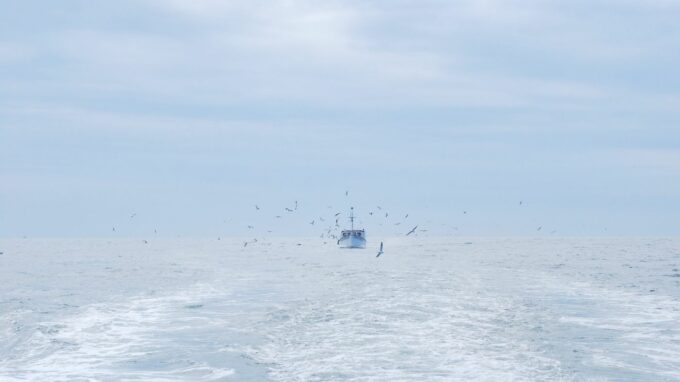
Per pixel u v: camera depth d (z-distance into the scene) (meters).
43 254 121.69
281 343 26.41
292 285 50.12
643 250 120.50
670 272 61.50
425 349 24.89
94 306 37.69
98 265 81.50
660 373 21.44
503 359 23.27
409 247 155.38
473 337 27.11
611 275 57.81
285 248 159.25
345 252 125.06
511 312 33.69
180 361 23.53
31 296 43.25
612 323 30.42
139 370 22.44
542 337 27.03
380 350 24.81
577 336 27.28
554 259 88.31
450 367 22.27
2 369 22.62
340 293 42.97
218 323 31.41
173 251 139.50
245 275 61.78
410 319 31.53
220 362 23.30
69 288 49.12
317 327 29.84
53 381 21.19
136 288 48.84
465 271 63.88
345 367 22.39
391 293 42.22
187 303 39.09
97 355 24.55
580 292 42.97
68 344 26.41
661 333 27.94
